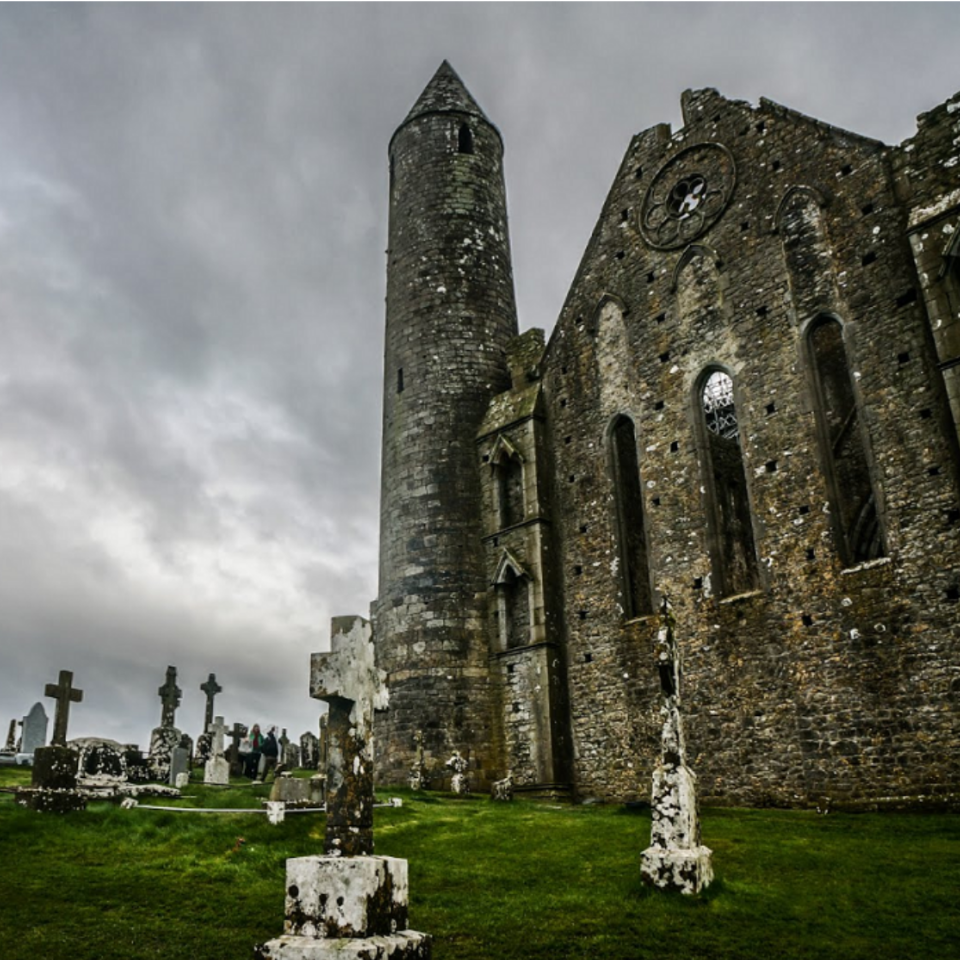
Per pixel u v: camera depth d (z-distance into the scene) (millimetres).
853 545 27438
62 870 13609
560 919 11180
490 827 17734
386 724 29953
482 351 34594
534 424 31016
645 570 28406
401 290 36344
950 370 20672
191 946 10367
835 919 10891
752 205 26906
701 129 29344
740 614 23812
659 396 27875
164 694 38125
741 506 28391
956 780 18984
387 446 34531
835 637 21719
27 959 9812
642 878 12320
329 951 7023
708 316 27172
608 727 26469
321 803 18500
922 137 23203
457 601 30438
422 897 12523
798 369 24359
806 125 26188
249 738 37219
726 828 17219
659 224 29672
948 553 20219
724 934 10398
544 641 28203
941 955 9633
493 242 37125
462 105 39312
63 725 23875
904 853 14258
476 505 32000
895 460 21531
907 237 22234
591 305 31109
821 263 24531
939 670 19781
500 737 28594
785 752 21922
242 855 14711
